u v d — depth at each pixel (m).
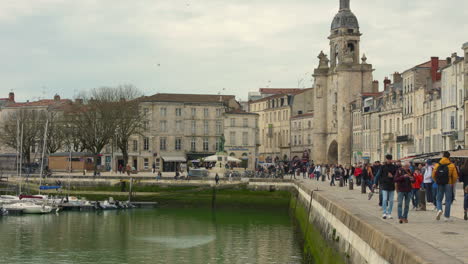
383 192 25.92
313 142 143.25
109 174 107.25
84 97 131.50
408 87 100.31
